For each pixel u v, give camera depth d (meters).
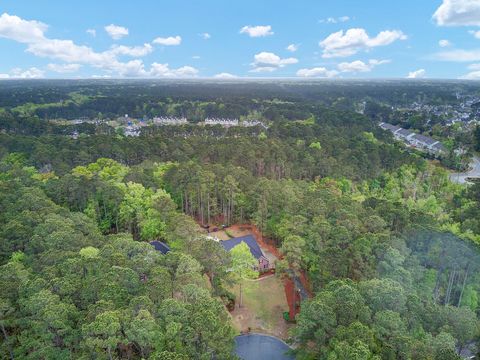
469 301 53.84
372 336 36.16
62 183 85.62
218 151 131.75
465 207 87.81
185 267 48.97
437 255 57.00
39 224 59.22
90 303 40.91
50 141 153.00
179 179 93.12
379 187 119.19
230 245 73.56
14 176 95.88
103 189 83.56
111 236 61.22
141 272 48.00
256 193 87.00
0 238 56.69
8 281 43.78
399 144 181.62
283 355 50.88
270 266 73.56
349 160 126.25
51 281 41.81
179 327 36.47
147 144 145.75
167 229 73.69
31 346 37.00
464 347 43.84
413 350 35.72
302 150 135.00
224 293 59.66
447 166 154.75
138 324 35.03
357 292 42.12
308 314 41.41
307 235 63.66
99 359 34.88
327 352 37.50
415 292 49.38
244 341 53.78
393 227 68.56
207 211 94.50
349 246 57.69
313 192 83.88
